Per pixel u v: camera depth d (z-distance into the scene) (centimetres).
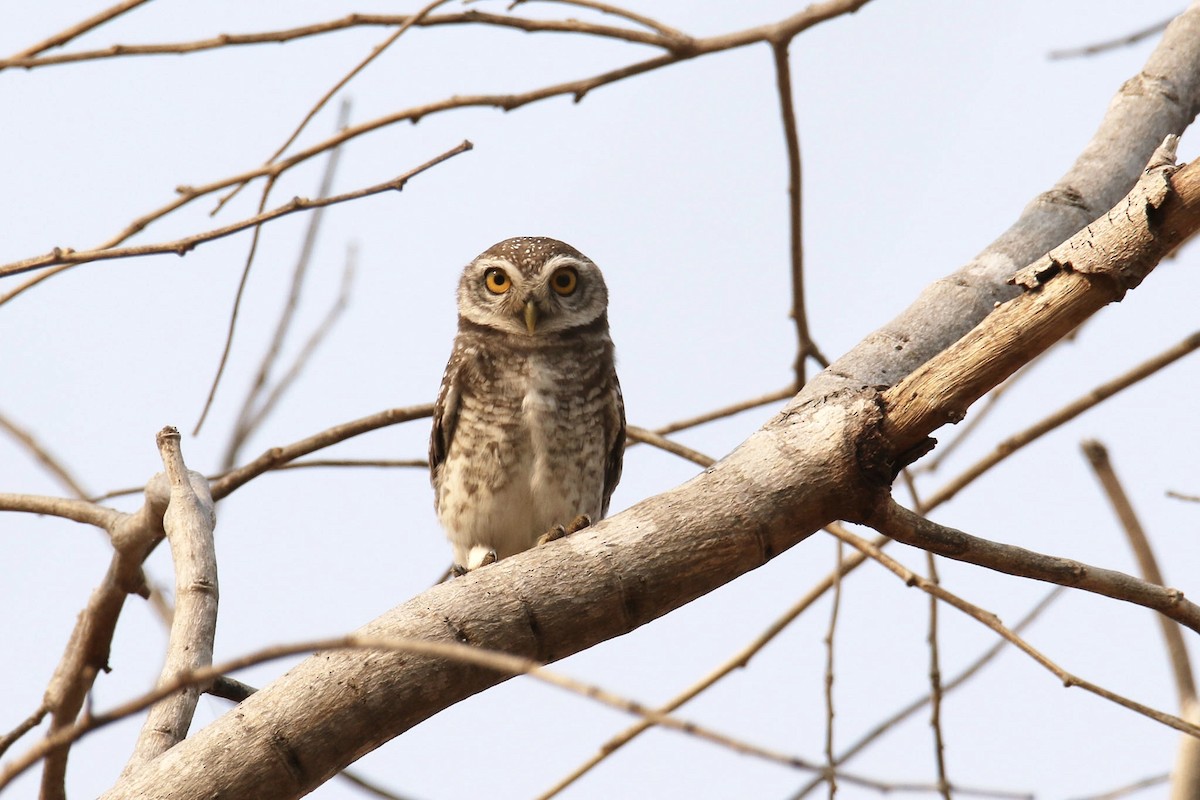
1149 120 951
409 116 886
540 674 362
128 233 827
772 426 717
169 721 711
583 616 652
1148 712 668
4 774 376
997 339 663
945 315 810
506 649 637
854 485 688
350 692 612
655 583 664
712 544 673
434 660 624
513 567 657
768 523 681
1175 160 661
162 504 870
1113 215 648
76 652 939
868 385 755
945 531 699
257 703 612
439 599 643
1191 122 981
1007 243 863
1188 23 1020
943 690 982
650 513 678
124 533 905
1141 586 705
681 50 969
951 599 743
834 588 970
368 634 627
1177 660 984
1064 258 654
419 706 623
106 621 939
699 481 694
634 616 663
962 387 671
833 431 693
